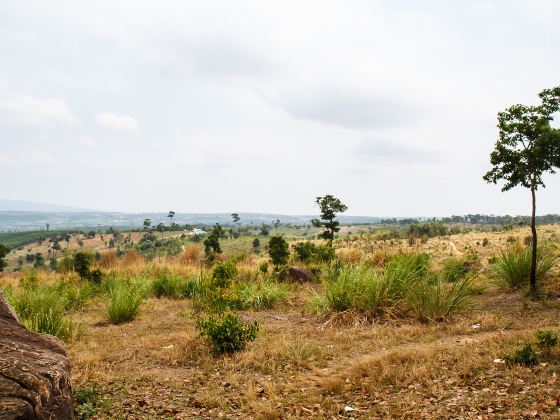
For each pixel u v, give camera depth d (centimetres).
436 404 477
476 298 1150
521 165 1052
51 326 874
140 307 1280
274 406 512
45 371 392
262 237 17562
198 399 543
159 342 850
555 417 404
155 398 555
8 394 345
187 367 697
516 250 1435
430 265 1844
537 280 1154
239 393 563
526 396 463
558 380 495
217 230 3173
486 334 802
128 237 18912
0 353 400
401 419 452
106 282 1652
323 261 2264
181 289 1510
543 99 1048
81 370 665
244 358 703
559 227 4962
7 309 496
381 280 1032
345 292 1053
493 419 423
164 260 2212
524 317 899
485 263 1753
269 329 943
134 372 669
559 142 1015
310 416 478
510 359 572
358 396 534
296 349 737
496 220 18488
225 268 1304
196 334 888
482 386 509
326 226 3834
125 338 912
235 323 780
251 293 1297
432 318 934
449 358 627
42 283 1812
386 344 771
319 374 629
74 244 19225
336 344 796
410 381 555
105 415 492
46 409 362
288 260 2408
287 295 1377
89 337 920
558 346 615
